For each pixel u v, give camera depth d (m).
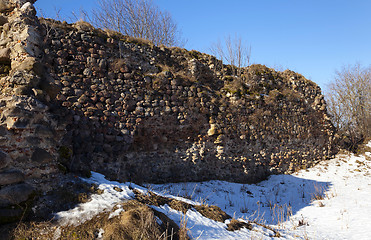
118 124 8.17
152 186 7.93
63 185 4.33
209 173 9.99
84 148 7.34
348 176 11.88
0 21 5.20
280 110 12.64
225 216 5.34
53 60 7.42
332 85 21.45
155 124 8.95
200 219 4.71
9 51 4.97
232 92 11.23
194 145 9.79
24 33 4.90
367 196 8.88
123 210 3.86
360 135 17.16
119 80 8.45
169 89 9.45
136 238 3.29
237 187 9.76
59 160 4.62
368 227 5.95
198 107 10.00
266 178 11.62
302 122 13.50
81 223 3.51
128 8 18.44
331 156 14.52
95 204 3.99
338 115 20.72
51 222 3.49
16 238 3.12
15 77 4.29
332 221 6.69
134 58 9.35
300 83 14.27
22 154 3.88
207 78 11.71
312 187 10.48
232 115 10.88
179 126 9.46
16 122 3.79
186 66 11.12
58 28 7.73
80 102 7.56
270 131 12.00
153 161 8.84
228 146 10.58
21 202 3.52
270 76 13.39
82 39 8.04
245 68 13.23
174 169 9.16
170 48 11.11
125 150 8.23
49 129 4.39
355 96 19.56
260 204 8.41
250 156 11.26
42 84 4.75
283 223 6.49
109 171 7.69
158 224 3.71
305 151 13.41
